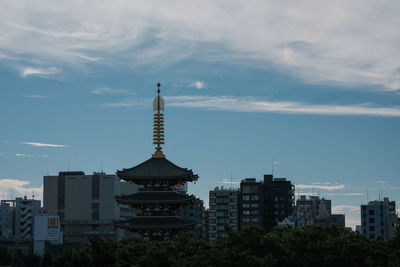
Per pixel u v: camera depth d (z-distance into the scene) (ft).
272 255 382.83
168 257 347.15
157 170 387.14
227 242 383.24
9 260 655.76
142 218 383.24
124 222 386.11
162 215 382.22
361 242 397.39
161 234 383.24
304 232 406.82
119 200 385.09
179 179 385.50
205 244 376.48
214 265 351.67
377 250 392.88
